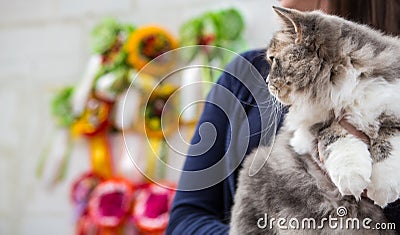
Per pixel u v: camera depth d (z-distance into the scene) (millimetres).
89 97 3107
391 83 1309
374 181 1259
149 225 2822
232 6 2936
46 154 3340
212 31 2863
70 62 3398
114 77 3016
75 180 3215
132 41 2977
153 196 2879
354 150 1269
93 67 3109
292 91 1388
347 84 1321
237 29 2840
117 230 2973
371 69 1320
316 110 1375
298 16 1362
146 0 3230
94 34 3145
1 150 3488
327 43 1349
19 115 3477
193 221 1442
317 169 1390
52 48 3445
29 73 3480
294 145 1430
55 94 3389
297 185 1400
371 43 1352
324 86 1352
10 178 3461
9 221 3439
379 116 1288
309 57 1359
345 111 1336
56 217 3312
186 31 2938
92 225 3045
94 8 3361
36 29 3488
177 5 3154
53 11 3459
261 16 2824
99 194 3029
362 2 1508
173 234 1453
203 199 1502
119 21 3277
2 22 3570
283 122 1453
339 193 1352
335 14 1497
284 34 1407
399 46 1369
